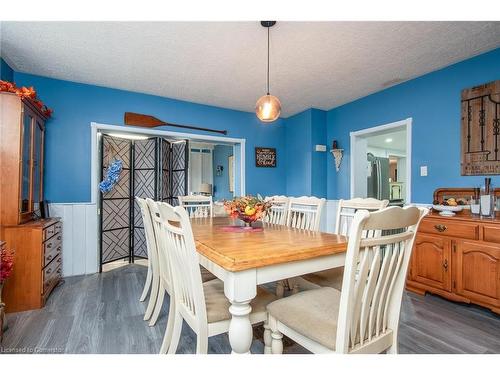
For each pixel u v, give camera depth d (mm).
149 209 2037
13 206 2238
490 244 2043
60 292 2643
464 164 2672
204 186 6164
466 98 2664
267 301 1414
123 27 2137
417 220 1111
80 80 3213
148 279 2459
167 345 1585
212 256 1252
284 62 2746
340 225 2146
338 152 4152
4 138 2229
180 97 3812
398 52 2543
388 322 1182
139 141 4008
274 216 2943
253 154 4547
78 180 3264
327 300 1307
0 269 1801
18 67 2850
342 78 3156
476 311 2186
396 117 3361
